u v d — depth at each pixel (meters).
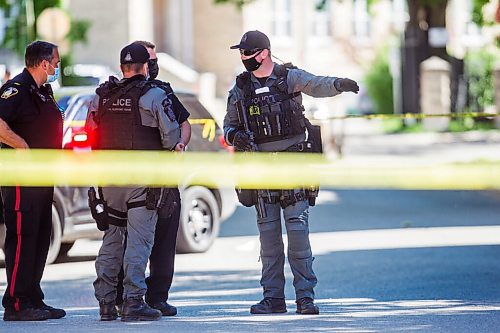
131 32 140.38
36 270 33.06
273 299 33.47
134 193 31.66
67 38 119.94
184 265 48.16
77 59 139.75
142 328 29.77
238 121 33.28
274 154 32.72
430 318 31.66
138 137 31.98
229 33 164.88
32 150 32.62
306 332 28.67
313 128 33.09
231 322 31.03
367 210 72.44
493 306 34.88
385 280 42.41
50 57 32.75
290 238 32.91
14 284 32.47
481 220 65.38
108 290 32.25
